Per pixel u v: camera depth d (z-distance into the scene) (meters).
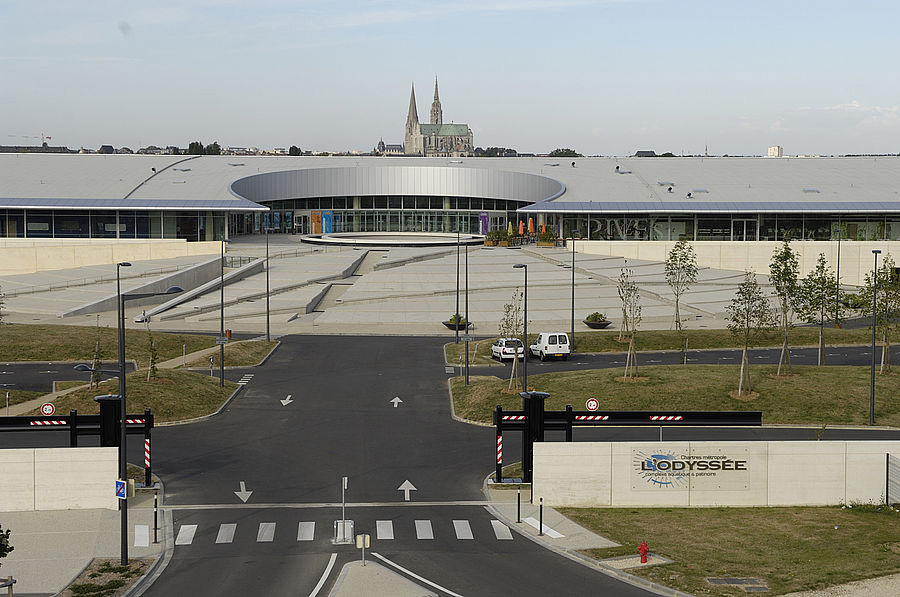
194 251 120.50
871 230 130.00
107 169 148.38
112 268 110.31
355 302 99.00
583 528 35.16
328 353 73.12
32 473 37.50
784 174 144.75
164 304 92.56
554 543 33.34
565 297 100.75
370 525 35.38
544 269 116.25
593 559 31.45
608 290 104.62
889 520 36.09
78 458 37.69
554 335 71.06
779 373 58.06
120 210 131.75
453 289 103.25
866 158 156.38
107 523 35.75
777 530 34.75
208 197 134.88
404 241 143.50
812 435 48.59
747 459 38.47
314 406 55.56
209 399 55.72
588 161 162.38
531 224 143.00
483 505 38.06
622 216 134.00
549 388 56.50
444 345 77.19
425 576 29.80
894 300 61.19
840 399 53.75
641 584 29.11
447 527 35.19
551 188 145.88
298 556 31.84
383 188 157.38
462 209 159.12
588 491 38.34
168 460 44.38
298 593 28.22
